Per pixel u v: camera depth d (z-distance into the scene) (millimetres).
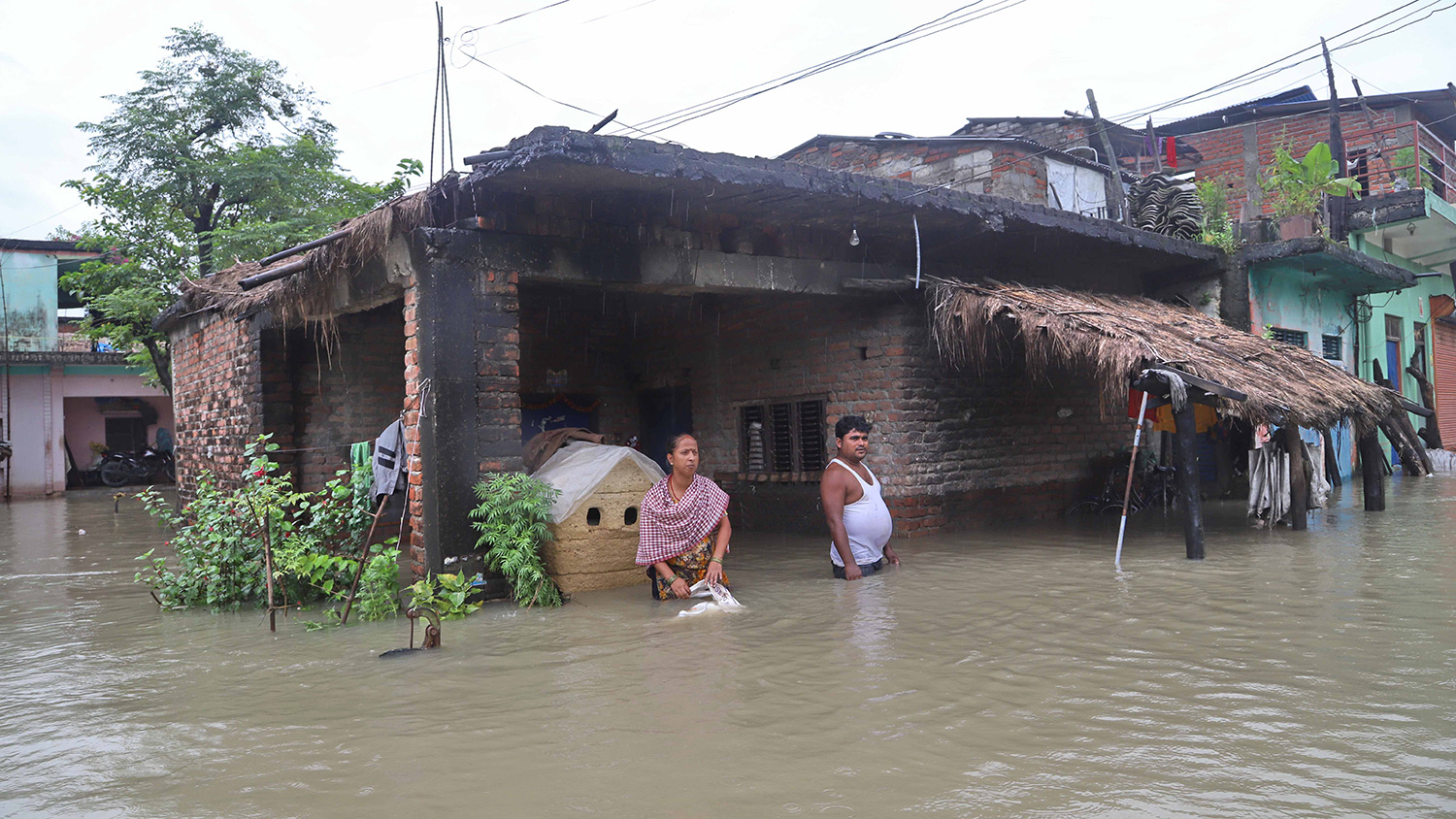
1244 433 12109
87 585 7930
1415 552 7277
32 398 23578
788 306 10320
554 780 3057
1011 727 3439
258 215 19094
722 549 6395
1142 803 2748
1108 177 16000
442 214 6746
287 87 21203
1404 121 18469
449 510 6328
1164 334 8680
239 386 9977
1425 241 17078
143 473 26141
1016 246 9914
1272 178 13930
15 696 4355
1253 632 4797
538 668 4543
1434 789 2785
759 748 3293
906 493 9172
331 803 2926
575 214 7145
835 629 5168
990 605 5727
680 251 7645
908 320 9250
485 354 6570
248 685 4410
